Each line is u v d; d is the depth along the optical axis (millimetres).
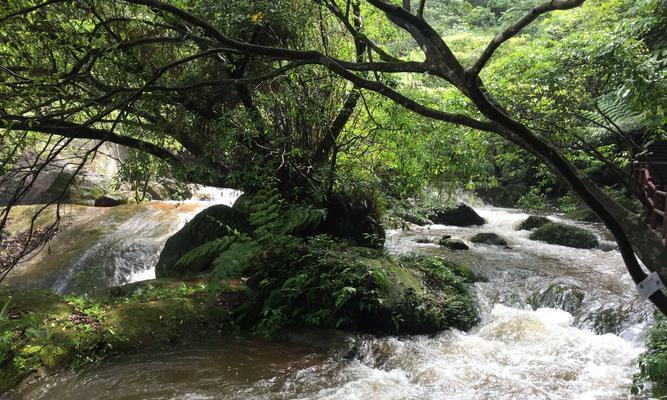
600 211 2357
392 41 7461
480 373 4742
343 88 7141
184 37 2887
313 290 5754
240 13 5887
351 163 7750
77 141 11711
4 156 4914
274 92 6914
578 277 7406
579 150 5707
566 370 4805
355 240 7809
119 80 5582
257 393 4246
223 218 8008
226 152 7047
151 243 9992
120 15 5492
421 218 8273
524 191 15234
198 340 5266
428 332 5734
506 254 9086
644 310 5719
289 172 7219
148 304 5531
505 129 2418
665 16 5098
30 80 3619
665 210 6207
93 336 4801
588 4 6840
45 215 11477
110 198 12477
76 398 4074
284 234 6496
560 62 5504
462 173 7438
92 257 9586
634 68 3861
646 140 6078
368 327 5715
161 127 6242
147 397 4098
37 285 9188
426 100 6863
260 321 5738
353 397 4227
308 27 6812
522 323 5875
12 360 4320
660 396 3943
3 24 4148
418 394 4344
